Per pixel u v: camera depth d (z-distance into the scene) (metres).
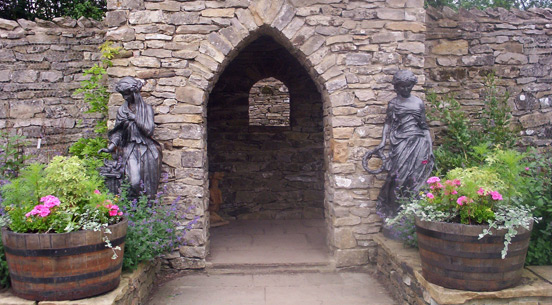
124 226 3.24
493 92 5.59
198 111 4.60
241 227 6.50
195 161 4.62
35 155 5.70
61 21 5.77
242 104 6.98
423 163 4.38
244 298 4.04
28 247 2.83
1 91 5.71
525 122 5.76
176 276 4.62
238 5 4.57
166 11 4.56
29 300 2.92
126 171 4.21
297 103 7.02
